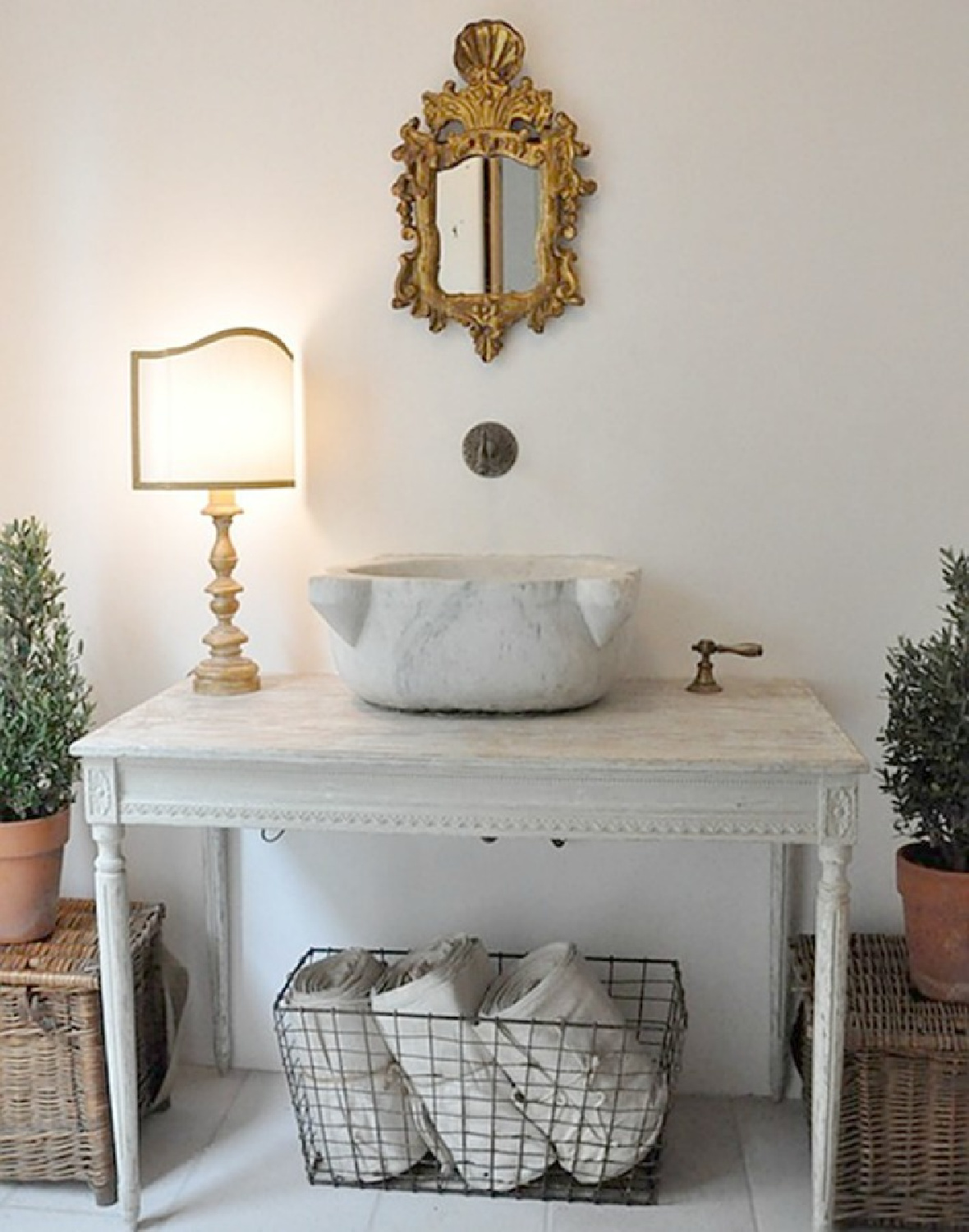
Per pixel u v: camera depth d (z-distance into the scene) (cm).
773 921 207
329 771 163
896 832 196
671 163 195
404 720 176
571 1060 183
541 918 214
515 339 202
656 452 201
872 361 195
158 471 186
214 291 207
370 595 173
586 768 156
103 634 218
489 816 162
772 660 204
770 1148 196
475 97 196
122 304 209
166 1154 196
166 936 221
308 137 202
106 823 168
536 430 203
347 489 209
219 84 203
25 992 180
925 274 192
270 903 219
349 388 207
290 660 214
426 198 199
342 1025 188
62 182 208
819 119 191
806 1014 190
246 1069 222
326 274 204
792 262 194
